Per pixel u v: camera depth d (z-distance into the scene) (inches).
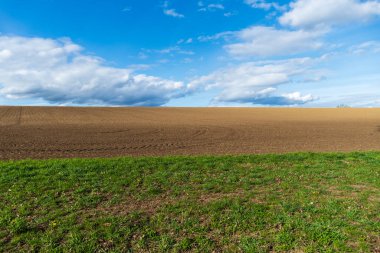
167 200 365.4
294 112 3356.3
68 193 385.1
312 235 270.7
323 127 1734.7
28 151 823.7
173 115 2797.7
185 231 285.6
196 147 911.0
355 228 285.3
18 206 340.2
